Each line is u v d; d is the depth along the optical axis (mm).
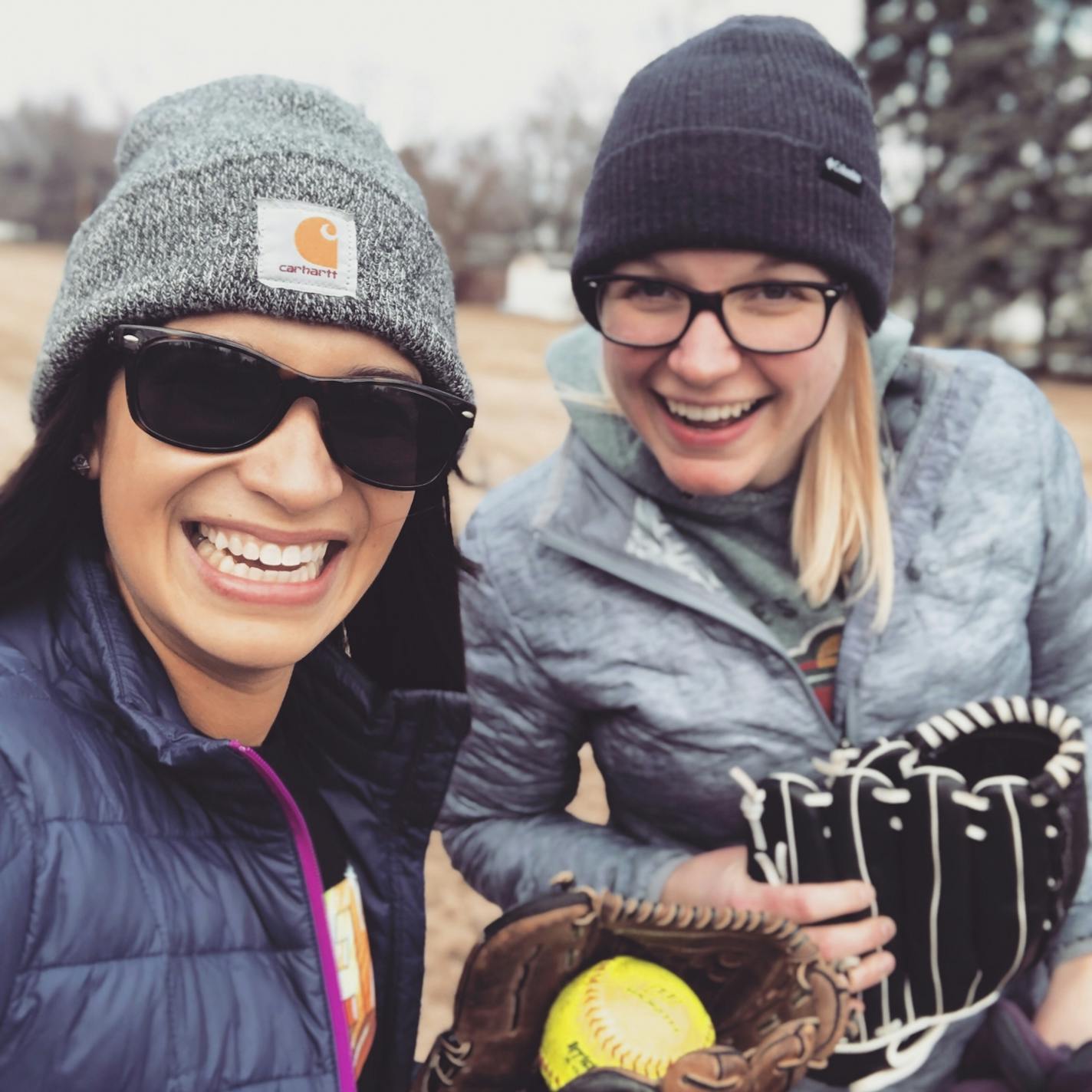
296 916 1028
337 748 1338
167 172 967
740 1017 1429
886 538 1521
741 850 1571
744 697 1531
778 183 1338
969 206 25406
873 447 1521
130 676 993
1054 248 24547
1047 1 25406
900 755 1464
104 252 979
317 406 980
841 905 1430
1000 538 1550
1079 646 1678
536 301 34250
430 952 3006
